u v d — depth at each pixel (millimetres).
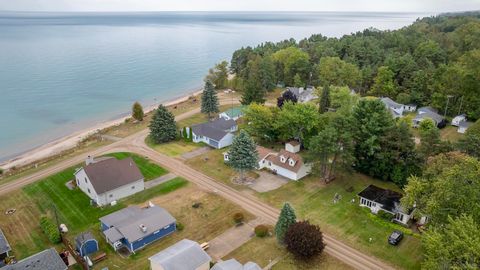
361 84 105750
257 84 90062
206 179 55312
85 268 35500
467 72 79688
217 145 67625
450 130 76438
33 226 42875
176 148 68250
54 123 92875
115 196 48562
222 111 94000
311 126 63594
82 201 48406
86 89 128250
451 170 33875
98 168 49031
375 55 123688
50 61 177875
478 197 31109
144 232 39000
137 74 156875
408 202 38594
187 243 36500
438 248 28781
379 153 52688
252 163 52406
